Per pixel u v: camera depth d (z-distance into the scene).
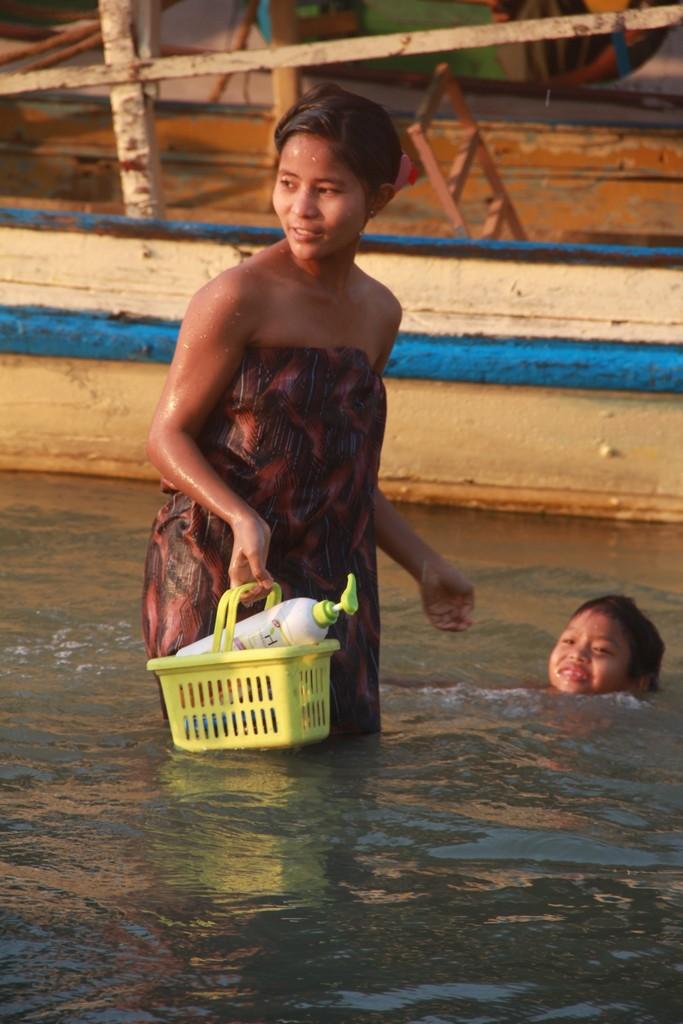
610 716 13.66
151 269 24.83
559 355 24.59
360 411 12.13
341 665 12.03
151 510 22.61
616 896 8.50
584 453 25.17
